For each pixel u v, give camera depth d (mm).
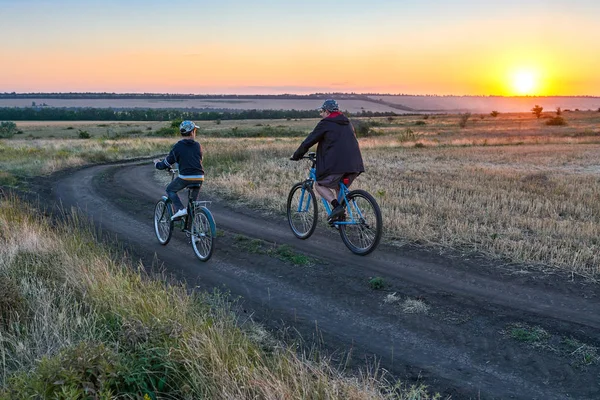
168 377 3725
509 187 14109
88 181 16609
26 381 3402
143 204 12055
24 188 14375
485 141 40656
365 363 4340
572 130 66375
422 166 20875
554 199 11906
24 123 149250
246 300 5797
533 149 32500
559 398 3766
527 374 4105
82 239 7430
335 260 7090
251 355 4121
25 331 4383
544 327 4859
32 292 5184
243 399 3367
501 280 6223
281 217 10148
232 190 13117
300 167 18406
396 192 12711
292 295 5930
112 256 7367
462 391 3887
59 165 21438
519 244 7402
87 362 3434
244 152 22031
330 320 5238
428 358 4418
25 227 7465
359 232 7410
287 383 3564
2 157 23781
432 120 121812
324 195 7348
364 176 16656
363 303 5613
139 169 21344
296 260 7020
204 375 3645
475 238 7902
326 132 6953
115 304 4832
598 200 11812
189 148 7402
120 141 42969
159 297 4910
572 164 22641
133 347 3957
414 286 6016
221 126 108375
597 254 7012
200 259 7289
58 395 3170
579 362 4215
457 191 13148
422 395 3822
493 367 4230
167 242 8070
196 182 7445
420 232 8156
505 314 5188
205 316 4664
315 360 4309
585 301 5508
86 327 4496
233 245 7965
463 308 5375
